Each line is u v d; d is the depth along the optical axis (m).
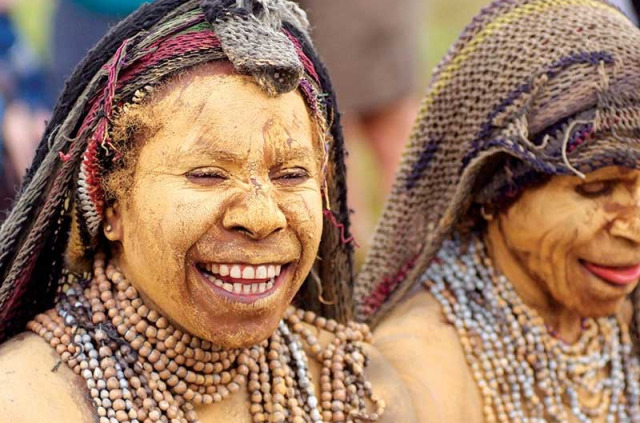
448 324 5.13
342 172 4.69
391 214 5.39
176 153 4.07
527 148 4.81
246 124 4.05
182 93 4.07
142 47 4.15
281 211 4.11
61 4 8.29
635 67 4.86
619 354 5.37
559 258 5.00
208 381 4.37
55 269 4.49
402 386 4.78
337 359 4.67
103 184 4.23
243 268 4.10
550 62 4.89
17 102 7.96
